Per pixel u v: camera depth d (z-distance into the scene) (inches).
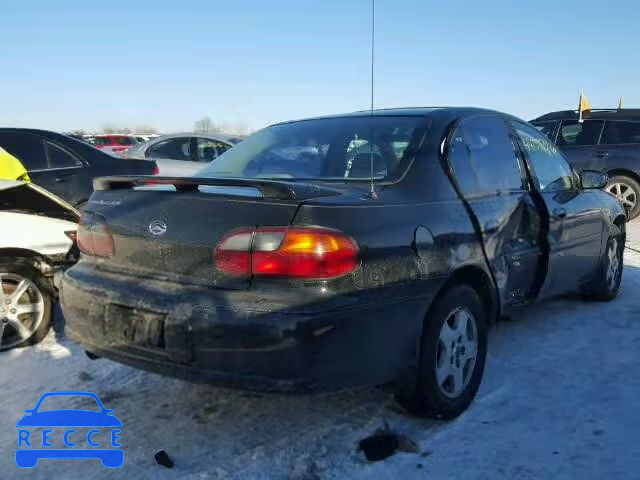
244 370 101.0
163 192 116.5
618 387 144.0
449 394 127.6
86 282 119.6
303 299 100.4
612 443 119.1
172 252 111.3
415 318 114.6
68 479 109.3
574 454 115.3
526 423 127.0
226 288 104.9
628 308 207.2
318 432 123.9
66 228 176.6
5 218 169.3
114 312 112.9
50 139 268.2
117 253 119.8
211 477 108.8
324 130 150.3
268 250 102.3
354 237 105.1
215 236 106.8
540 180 170.1
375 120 147.2
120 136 835.4
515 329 185.0
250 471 110.6
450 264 122.6
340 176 132.7
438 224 122.8
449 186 131.9
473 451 116.6
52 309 174.4
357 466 111.8
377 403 135.8
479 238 133.2
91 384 147.2
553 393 140.9
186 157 428.1
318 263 101.2
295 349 98.6
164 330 105.5
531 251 157.3
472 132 149.0
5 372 153.7
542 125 448.1
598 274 203.9
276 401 137.6
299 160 143.1
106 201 124.9
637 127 413.4
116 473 110.7
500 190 149.2
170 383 147.4
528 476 108.6
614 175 415.5
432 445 118.8
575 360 160.4
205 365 103.2
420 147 132.3
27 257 169.6
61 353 165.8
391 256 110.5
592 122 425.4
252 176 143.3
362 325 104.3
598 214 194.5
